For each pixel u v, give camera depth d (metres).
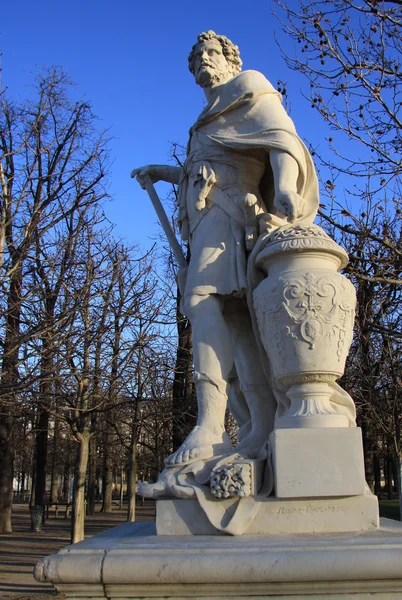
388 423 11.95
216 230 3.46
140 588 2.29
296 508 2.64
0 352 11.20
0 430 19.27
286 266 3.00
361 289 9.87
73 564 2.30
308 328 2.82
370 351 11.88
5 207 10.66
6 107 12.66
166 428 17.16
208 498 2.71
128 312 12.73
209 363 3.22
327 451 2.64
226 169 3.58
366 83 7.57
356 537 2.47
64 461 33.00
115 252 13.52
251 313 3.24
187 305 3.36
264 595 2.26
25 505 41.25
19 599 9.09
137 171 4.20
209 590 2.27
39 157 11.62
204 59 3.85
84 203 12.38
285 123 3.50
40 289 10.69
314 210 3.50
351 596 2.25
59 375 11.43
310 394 2.86
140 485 2.84
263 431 3.30
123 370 13.01
